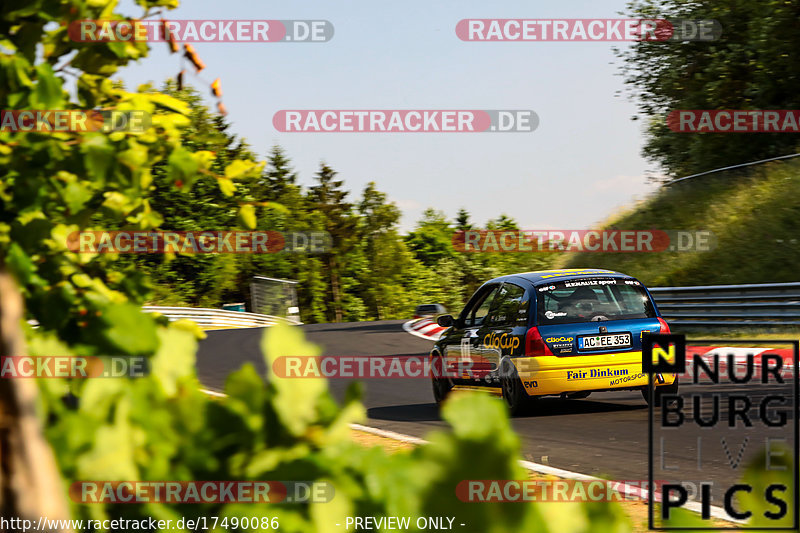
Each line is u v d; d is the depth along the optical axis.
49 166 5.38
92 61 6.22
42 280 5.59
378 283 165.50
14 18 5.33
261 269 121.50
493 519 2.97
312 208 157.75
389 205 167.88
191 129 6.31
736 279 47.97
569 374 20.92
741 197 54.22
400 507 3.06
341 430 3.42
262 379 3.52
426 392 27.38
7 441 2.88
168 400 3.56
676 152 72.25
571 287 22.00
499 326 22.61
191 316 72.50
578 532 3.00
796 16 59.47
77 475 3.32
